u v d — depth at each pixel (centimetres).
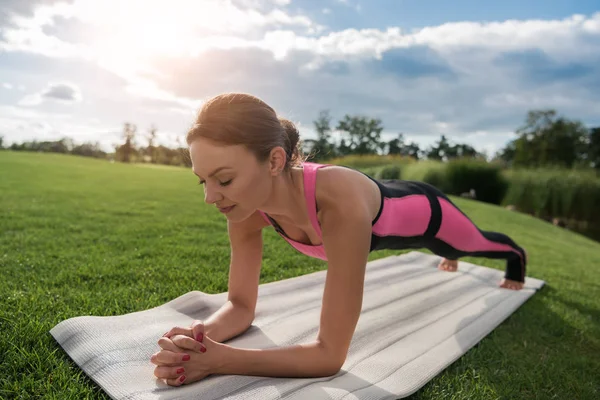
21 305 231
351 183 182
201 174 154
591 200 1630
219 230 518
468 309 291
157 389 160
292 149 175
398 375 193
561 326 286
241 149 151
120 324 208
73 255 356
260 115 155
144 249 395
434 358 214
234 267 221
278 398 158
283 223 203
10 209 563
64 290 267
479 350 237
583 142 3325
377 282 337
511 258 343
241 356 171
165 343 164
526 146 3334
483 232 321
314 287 304
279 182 171
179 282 303
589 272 496
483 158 1770
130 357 181
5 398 156
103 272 310
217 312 217
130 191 883
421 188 259
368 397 168
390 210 214
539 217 1670
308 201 177
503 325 281
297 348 177
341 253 175
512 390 200
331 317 177
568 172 1748
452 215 268
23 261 325
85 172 1266
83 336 192
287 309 258
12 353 180
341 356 180
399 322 260
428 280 350
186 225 538
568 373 224
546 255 588
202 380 167
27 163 1369
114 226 504
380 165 2017
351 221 174
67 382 166
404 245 257
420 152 3931
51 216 539
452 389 194
